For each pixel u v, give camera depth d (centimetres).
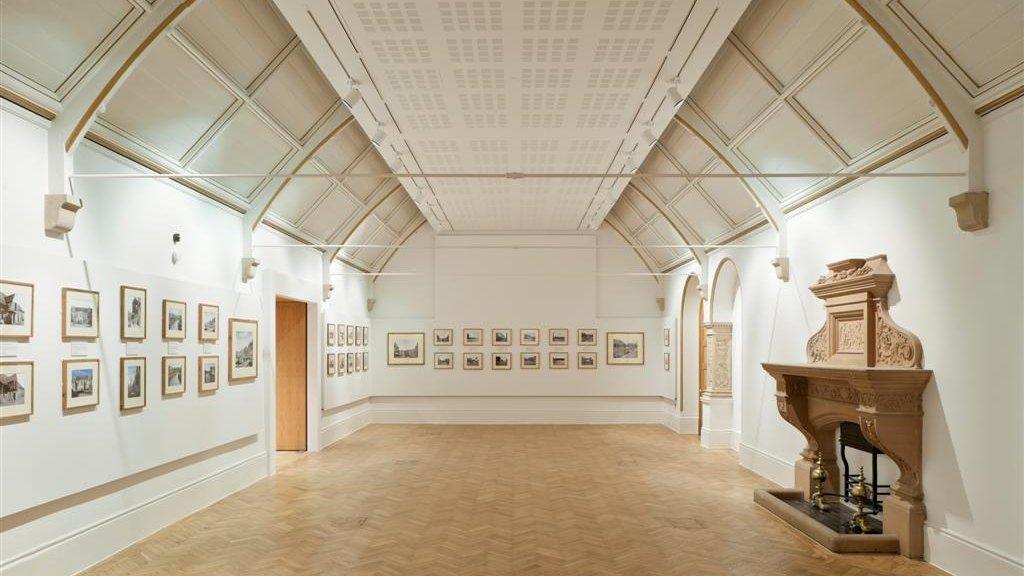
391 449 1393
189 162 823
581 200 1359
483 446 1434
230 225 983
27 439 561
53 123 598
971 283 596
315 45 631
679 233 1431
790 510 805
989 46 536
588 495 962
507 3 553
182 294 823
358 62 668
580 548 710
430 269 1878
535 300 1866
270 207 1070
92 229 661
